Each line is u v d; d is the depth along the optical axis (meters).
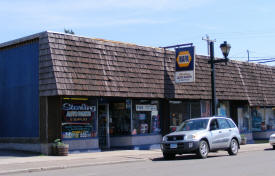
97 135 19.61
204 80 24.67
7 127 20.50
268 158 16.45
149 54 22.00
